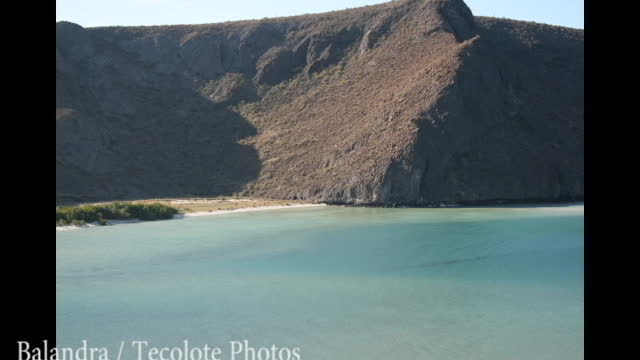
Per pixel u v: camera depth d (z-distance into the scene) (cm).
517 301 3003
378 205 7462
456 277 3494
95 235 5128
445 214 6531
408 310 2869
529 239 4762
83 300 3033
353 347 2405
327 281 3416
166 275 3569
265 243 4638
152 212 6316
